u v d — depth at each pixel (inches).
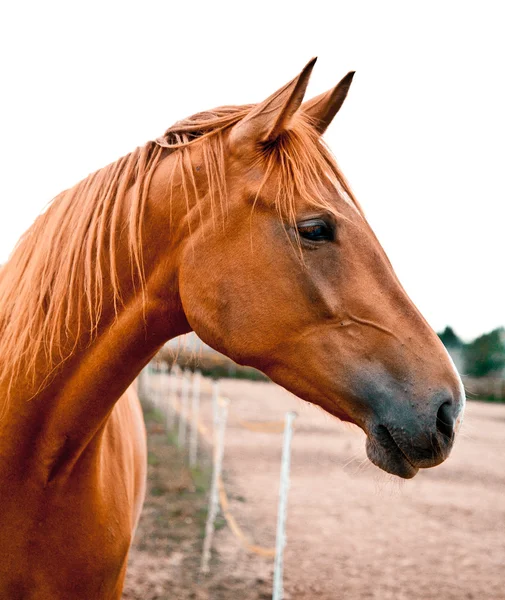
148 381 678.5
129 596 183.0
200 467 362.0
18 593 77.1
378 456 68.7
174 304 75.2
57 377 73.7
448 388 67.8
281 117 69.7
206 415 593.9
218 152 73.3
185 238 73.0
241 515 279.1
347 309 69.3
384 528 282.5
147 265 74.5
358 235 71.0
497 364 1461.6
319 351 69.4
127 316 74.2
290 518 285.7
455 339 1510.8
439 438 66.5
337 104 79.2
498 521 309.4
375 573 222.5
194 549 226.8
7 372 75.1
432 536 275.1
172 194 73.4
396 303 70.3
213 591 192.5
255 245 70.0
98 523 79.7
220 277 70.9
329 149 77.4
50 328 73.9
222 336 71.6
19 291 78.0
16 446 74.4
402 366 68.0
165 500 284.5
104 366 74.0
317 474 394.9
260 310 69.9
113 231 73.6
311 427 625.6
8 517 75.4
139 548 222.2
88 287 72.2
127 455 93.6
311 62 66.2
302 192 69.4
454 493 368.5
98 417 75.6
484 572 232.2
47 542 76.4
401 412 66.8
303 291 69.2
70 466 75.7
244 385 1023.6
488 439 633.0
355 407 69.2
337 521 287.7
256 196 70.2
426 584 215.6
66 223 77.4
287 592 197.9
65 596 78.4
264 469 390.9
